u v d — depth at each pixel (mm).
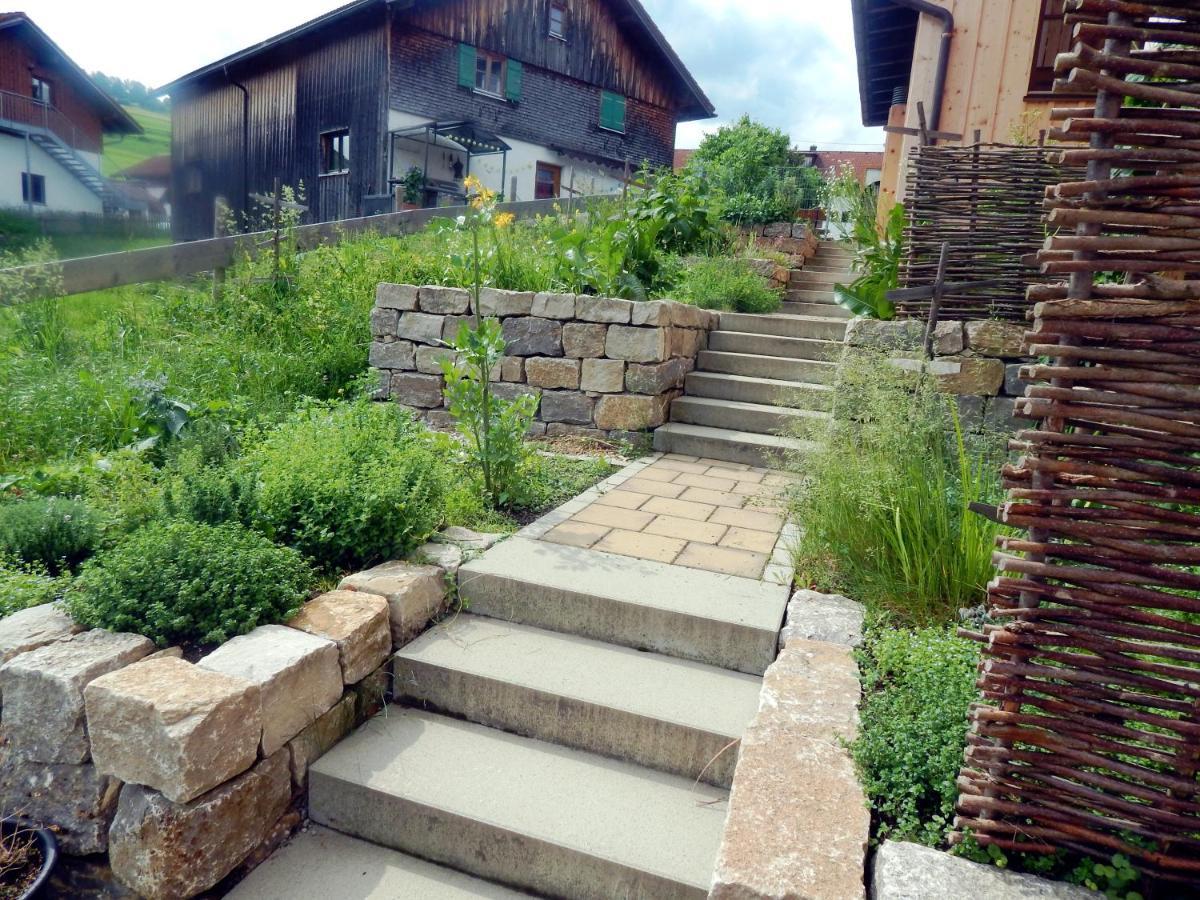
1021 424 4137
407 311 5938
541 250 7105
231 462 4078
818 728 2137
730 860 1691
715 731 2432
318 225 9086
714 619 2820
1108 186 1355
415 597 2982
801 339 6113
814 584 3148
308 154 17656
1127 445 1437
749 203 10539
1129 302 1383
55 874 2148
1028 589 1574
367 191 16156
